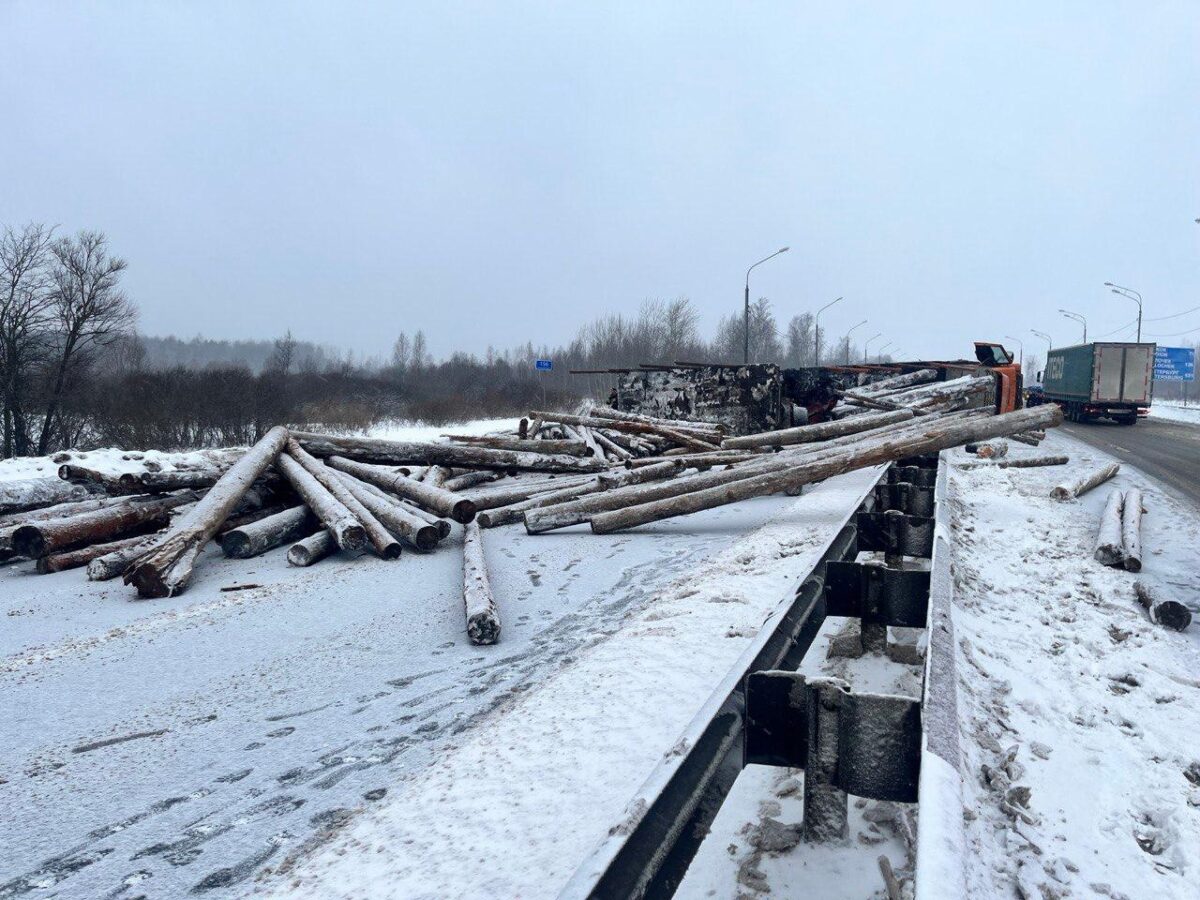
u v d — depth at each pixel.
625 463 13.30
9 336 31.17
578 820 3.00
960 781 2.03
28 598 7.54
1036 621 5.54
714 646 4.89
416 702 4.56
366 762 3.78
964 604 5.67
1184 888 2.62
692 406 19.55
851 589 4.14
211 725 4.33
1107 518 9.22
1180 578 7.24
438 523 9.20
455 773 3.52
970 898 1.66
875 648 4.46
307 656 5.50
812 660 4.45
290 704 4.62
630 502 10.07
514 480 15.81
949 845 1.70
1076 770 3.38
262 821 3.26
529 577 7.76
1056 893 2.51
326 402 40.06
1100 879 2.62
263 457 10.55
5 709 4.65
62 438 32.69
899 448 9.39
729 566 7.41
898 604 4.06
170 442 30.44
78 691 4.93
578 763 3.48
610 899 1.56
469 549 8.05
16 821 3.34
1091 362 33.78
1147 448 22.16
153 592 7.36
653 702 4.08
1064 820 2.96
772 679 2.54
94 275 33.03
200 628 6.26
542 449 16.64
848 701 2.42
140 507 9.84
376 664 5.29
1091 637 5.32
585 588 7.23
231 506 9.10
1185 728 3.93
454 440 17.14
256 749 4.00
